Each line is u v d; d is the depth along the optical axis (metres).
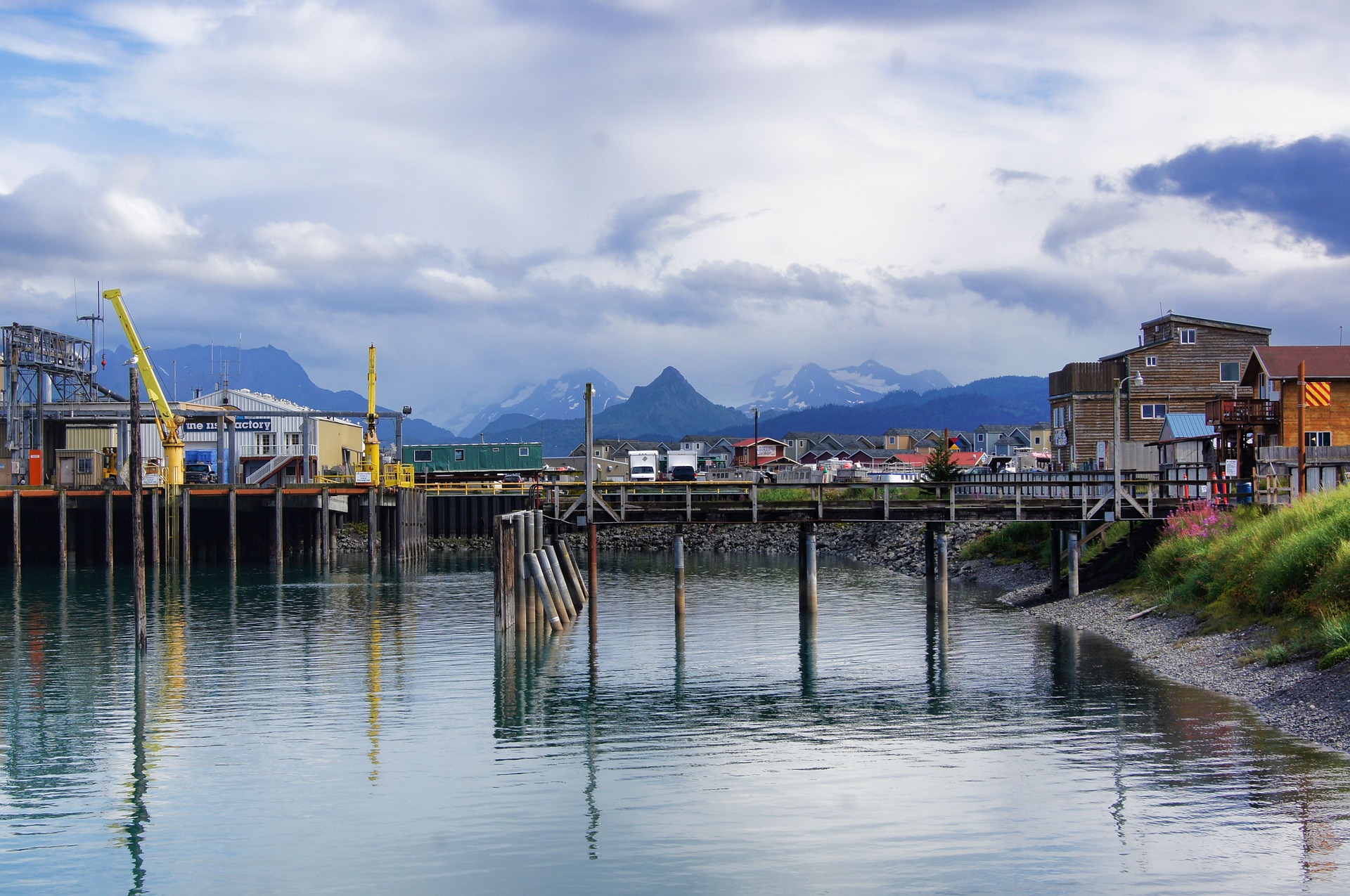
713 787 23.66
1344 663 27.89
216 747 27.64
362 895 18.42
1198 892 17.55
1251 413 58.25
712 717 30.23
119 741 28.38
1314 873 18.08
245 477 105.00
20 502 76.12
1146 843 19.61
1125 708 29.47
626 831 21.02
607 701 32.41
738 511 46.78
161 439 87.00
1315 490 48.66
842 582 67.00
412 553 84.44
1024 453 131.88
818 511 47.03
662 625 48.16
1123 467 77.88
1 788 24.44
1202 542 43.00
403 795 23.55
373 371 97.94
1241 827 20.14
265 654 40.94
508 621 43.44
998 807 21.83
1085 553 55.44
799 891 18.06
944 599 47.97
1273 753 24.53
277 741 28.12
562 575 48.81
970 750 26.05
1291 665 30.14
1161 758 24.50
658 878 18.72
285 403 111.50
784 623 48.09
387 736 28.52
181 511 78.81
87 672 37.66
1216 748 24.97
